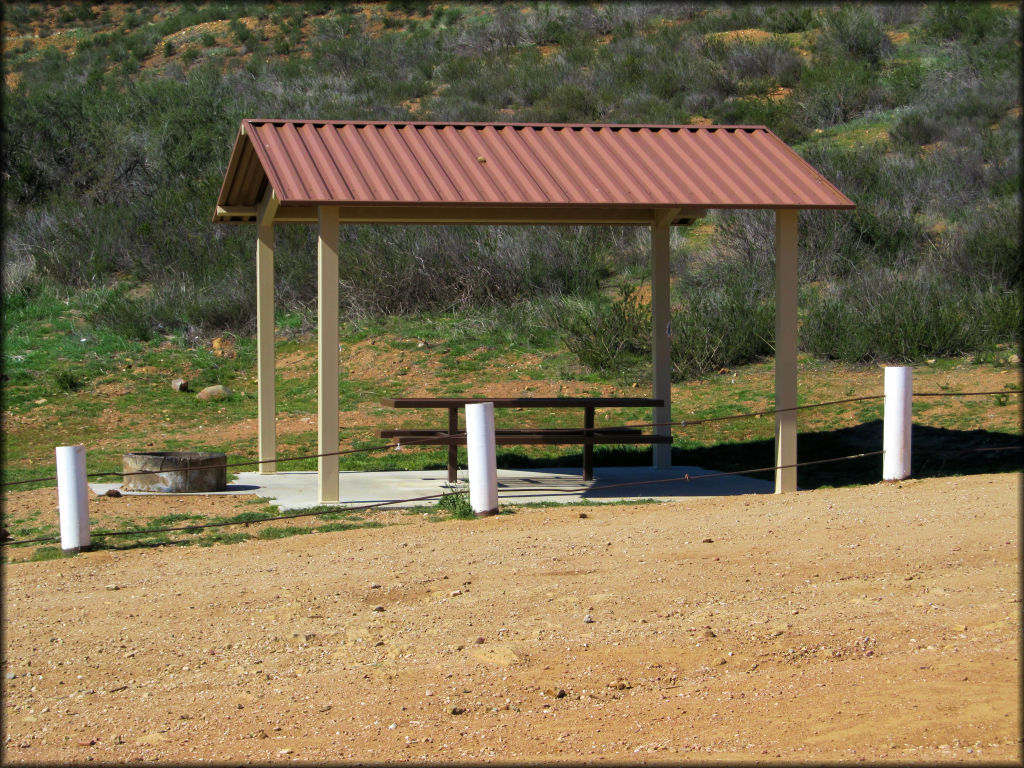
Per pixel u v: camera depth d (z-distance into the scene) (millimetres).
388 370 19312
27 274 23000
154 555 8820
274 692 5754
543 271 22250
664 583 7348
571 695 5535
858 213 22031
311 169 10688
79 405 17391
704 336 18828
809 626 6355
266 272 13953
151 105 30031
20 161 26734
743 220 22625
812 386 17297
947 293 19344
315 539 9172
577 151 11961
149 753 4992
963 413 14477
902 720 4852
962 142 25469
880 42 32375
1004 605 6520
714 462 14016
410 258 22250
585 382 18484
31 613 7246
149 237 24219
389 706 5484
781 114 28766
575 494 11531
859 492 10305
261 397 13852
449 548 8570
